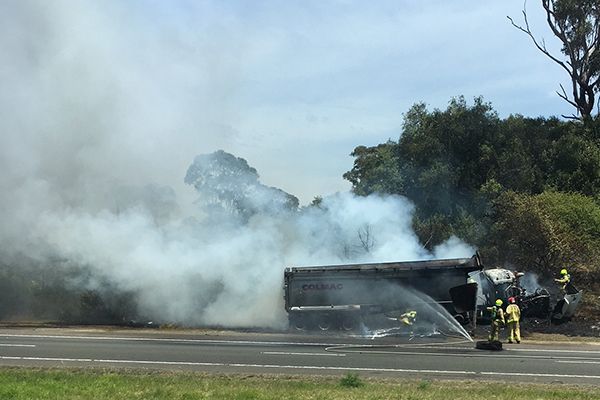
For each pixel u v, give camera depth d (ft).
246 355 57.88
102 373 47.78
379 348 63.16
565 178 128.77
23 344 66.28
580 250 99.55
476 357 56.70
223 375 46.68
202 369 50.47
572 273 98.17
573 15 162.91
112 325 87.40
